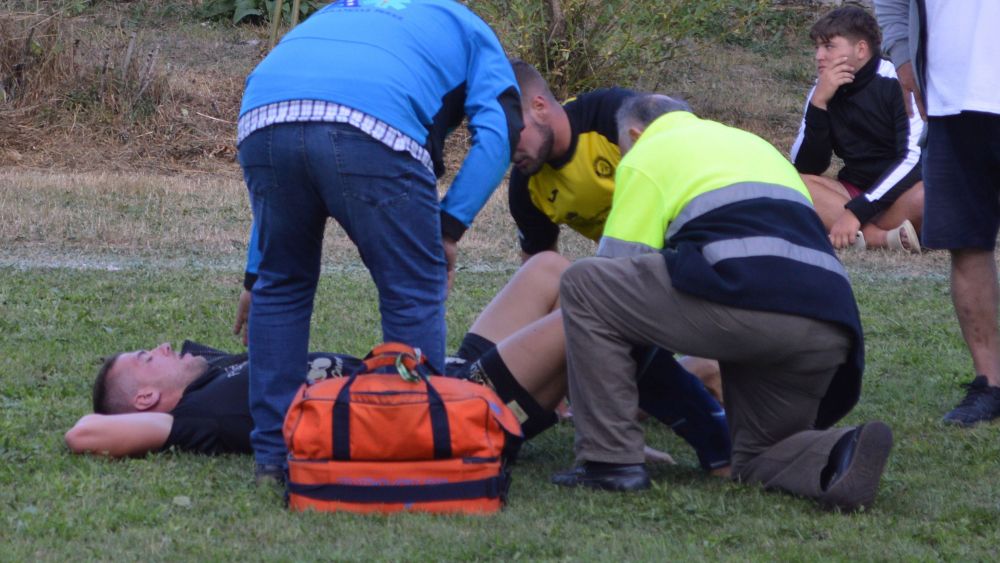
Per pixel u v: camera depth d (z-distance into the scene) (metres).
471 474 12.48
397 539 11.58
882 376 20.25
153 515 12.26
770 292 12.63
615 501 13.17
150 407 15.18
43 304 23.62
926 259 31.61
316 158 12.47
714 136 13.76
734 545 11.91
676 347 13.08
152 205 36.06
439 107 13.09
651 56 47.62
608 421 13.45
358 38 12.87
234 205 36.81
